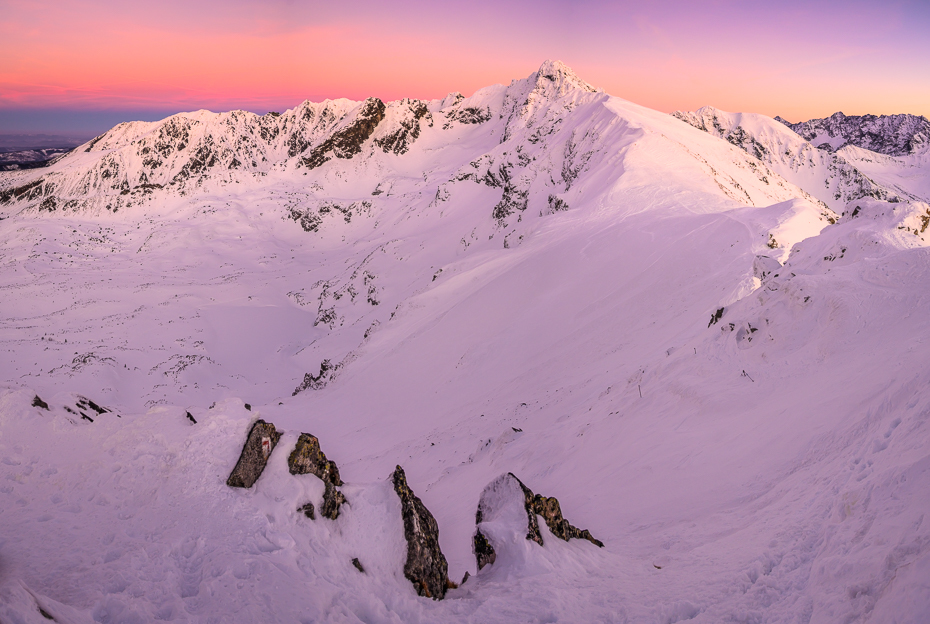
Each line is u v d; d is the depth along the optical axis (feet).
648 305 136.15
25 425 32.50
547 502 35.78
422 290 302.25
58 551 23.79
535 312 186.19
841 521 25.55
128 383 335.67
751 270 108.06
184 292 589.32
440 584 29.89
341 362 250.37
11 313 547.90
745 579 24.70
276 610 21.74
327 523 29.04
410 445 125.80
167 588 22.27
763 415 49.16
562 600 26.37
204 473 29.19
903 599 17.04
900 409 31.63
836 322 53.88
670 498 43.78
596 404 86.89
